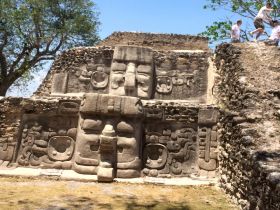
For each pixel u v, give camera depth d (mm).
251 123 6496
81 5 19531
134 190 7574
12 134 9094
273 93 7242
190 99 10477
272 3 11891
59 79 10859
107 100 8898
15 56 18688
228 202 6715
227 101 8461
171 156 9039
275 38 9609
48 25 18703
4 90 18359
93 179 8242
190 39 12492
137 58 10508
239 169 6316
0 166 8766
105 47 10938
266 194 4621
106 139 8500
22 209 5801
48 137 9203
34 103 9297
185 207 6336
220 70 9641
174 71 10727
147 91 10289
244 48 9117
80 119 9055
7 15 17531
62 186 7613
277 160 5113
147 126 9211
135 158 8750
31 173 8398
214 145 8844
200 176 8703
